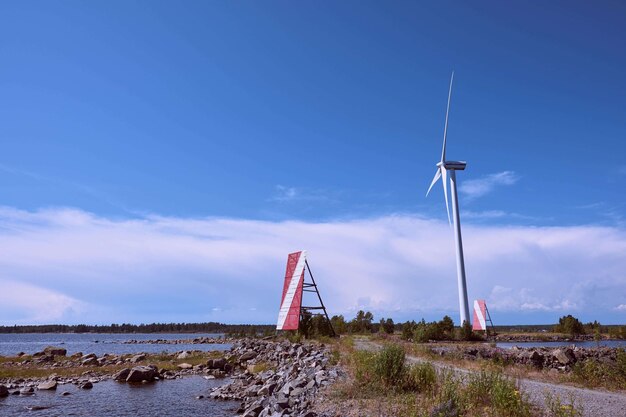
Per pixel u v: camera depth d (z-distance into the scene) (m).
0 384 36.88
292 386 27.64
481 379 18.95
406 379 22.42
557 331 139.50
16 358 65.56
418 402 18.41
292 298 69.88
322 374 28.12
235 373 49.81
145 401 32.84
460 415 15.45
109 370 51.34
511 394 16.20
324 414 19.05
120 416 27.98
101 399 33.84
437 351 43.16
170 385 41.56
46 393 36.72
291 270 72.00
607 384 22.67
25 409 30.20
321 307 71.94
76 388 39.47
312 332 68.31
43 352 72.75
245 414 25.27
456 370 27.05
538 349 44.03
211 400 33.00
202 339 181.12
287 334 73.25
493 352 43.84
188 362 59.66
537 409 16.44
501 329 185.62
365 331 110.19
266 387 32.75
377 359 23.45
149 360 64.19
